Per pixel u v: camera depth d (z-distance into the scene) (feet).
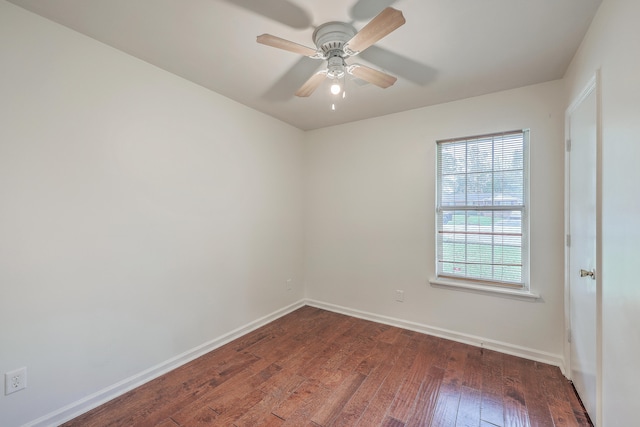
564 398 6.24
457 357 8.05
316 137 12.20
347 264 11.39
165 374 7.23
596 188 4.96
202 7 5.02
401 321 10.13
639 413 3.60
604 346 4.70
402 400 6.24
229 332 9.09
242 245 9.58
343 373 7.27
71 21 5.44
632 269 3.79
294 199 11.94
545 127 7.78
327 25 5.45
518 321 8.19
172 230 7.52
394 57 6.61
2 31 4.91
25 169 5.15
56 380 5.53
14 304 5.05
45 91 5.37
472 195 9.04
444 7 4.95
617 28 4.25
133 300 6.72
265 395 6.42
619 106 4.17
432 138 9.52
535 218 7.92
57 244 5.53
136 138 6.75
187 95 7.85
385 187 10.48
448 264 9.46
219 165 8.79
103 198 6.18
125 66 6.54
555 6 4.93
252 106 9.73
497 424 5.53
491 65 6.93
